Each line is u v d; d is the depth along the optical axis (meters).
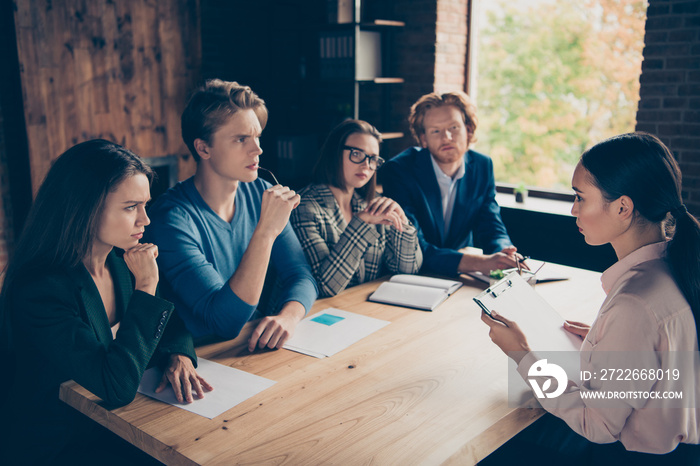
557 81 6.86
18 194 3.81
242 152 1.76
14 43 3.60
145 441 1.17
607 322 1.19
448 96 2.80
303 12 4.86
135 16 4.12
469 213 2.89
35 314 1.30
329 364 1.50
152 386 1.37
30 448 1.39
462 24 4.52
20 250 1.37
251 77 4.98
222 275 1.89
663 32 3.30
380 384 1.39
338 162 2.27
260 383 1.39
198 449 1.11
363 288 2.13
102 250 1.48
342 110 4.73
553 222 3.82
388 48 4.54
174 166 4.50
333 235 2.26
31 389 1.38
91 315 1.39
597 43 6.25
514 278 1.61
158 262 1.74
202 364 1.49
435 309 1.91
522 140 7.32
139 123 4.25
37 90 3.71
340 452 1.10
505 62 7.30
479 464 1.53
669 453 1.22
